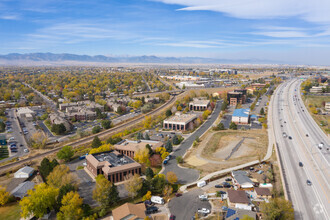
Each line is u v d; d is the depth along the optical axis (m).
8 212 91.25
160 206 91.38
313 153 139.88
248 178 105.44
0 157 151.25
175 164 130.88
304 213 83.12
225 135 180.38
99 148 134.38
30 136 191.88
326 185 102.25
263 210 79.75
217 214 85.06
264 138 169.88
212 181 109.44
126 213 79.25
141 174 119.00
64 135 198.12
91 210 89.50
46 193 87.62
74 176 109.44
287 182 104.81
